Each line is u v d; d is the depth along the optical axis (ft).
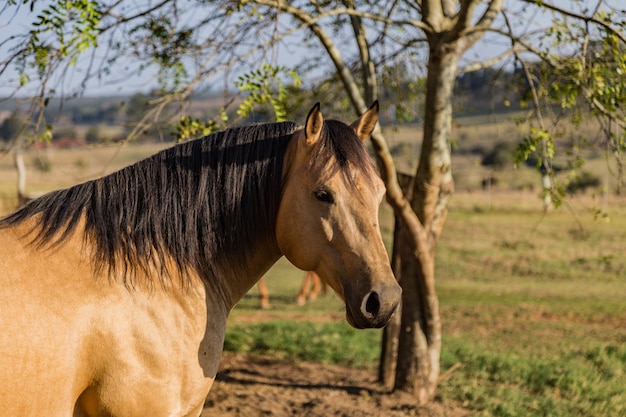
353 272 8.44
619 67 14.83
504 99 19.27
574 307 35.22
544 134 16.01
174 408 8.45
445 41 16.90
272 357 25.05
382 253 8.54
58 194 8.50
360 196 8.54
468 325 30.96
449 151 18.65
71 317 7.63
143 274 8.35
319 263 8.77
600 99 16.29
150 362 8.20
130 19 14.40
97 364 7.88
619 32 14.83
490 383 21.29
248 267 9.42
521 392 20.20
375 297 8.27
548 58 16.93
